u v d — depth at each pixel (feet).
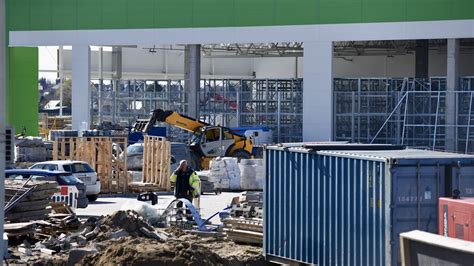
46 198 96.27
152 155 146.20
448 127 193.57
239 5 207.62
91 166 140.15
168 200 123.54
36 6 218.18
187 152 174.09
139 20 213.25
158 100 229.25
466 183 65.31
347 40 200.34
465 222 54.29
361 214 66.90
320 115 202.49
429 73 258.78
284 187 76.28
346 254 68.59
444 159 65.00
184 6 210.79
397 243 63.93
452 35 193.88
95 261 75.00
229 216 92.79
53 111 399.24
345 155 68.59
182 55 307.58
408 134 200.54
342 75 278.46
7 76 224.94
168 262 71.97
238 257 79.97
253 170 149.28
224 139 184.44
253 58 307.78
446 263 43.52
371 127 205.46
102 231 87.86
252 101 217.97
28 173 117.29
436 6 194.39
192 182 103.09
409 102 200.54
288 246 75.66
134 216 90.07
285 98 215.51
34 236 89.71
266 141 207.00
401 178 64.23
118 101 231.50
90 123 219.41
